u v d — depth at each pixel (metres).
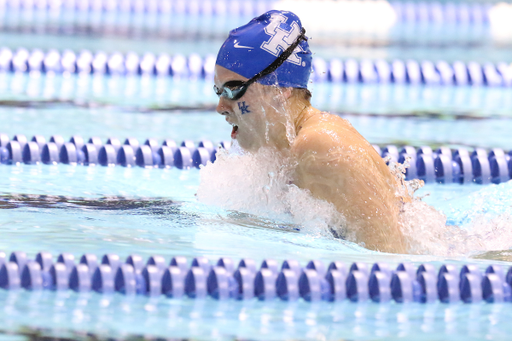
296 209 7.29
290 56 7.40
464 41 32.59
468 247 7.54
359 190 6.92
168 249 6.93
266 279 6.40
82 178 11.02
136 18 35.50
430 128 15.95
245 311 5.97
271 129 7.46
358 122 16.47
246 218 7.96
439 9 41.25
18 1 36.31
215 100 18.98
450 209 9.30
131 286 6.25
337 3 42.50
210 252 6.89
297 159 7.26
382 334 5.50
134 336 5.21
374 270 6.58
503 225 8.27
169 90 20.41
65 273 6.35
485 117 17.52
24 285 6.23
